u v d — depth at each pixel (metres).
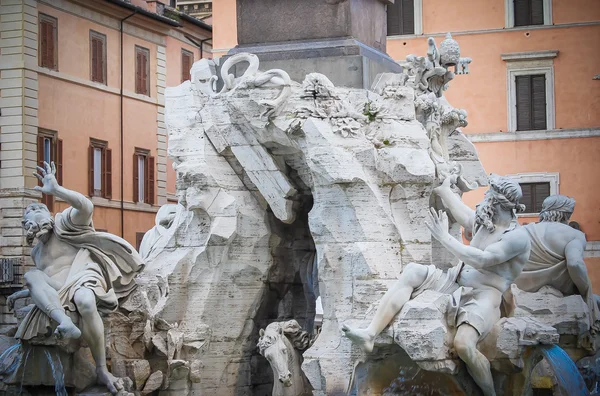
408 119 21.83
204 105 22.61
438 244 22.27
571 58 53.69
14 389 20.33
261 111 21.53
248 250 22.48
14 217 50.66
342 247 20.81
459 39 54.22
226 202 22.20
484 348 19.09
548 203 22.55
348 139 21.11
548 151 53.91
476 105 54.50
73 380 20.23
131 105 57.66
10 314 49.41
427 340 18.56
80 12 54.06
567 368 19.56
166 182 60.72
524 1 53.97
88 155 54.53
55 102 52.69
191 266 22.25
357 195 20.86
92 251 20.70
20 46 50.94
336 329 20.77
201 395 22.23
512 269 19.25
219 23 54.38
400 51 54.22
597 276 52.78
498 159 54.31
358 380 19.88
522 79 54.22
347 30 22.27
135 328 20.95
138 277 22.12
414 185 21.05
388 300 19.09
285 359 20.78
